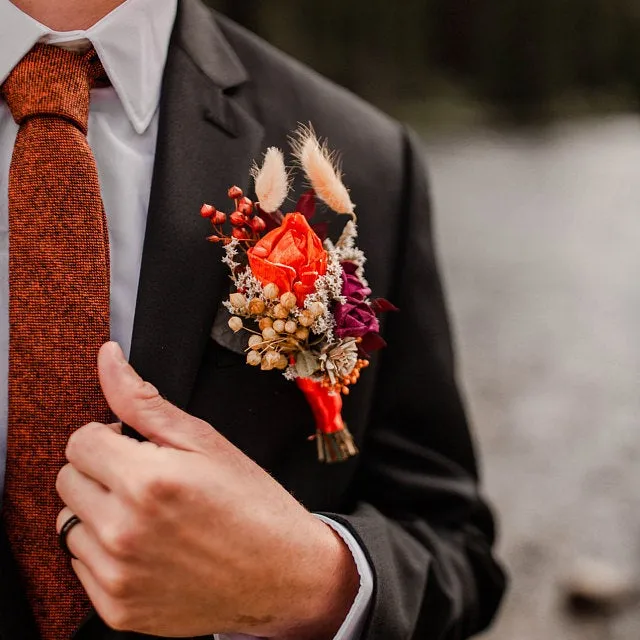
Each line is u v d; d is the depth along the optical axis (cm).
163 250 60
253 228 58
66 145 57
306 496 66
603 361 286
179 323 60
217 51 67
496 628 161
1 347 59
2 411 58
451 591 67
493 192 546
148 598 52
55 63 59
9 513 57
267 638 59
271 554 53
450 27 969
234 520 52
